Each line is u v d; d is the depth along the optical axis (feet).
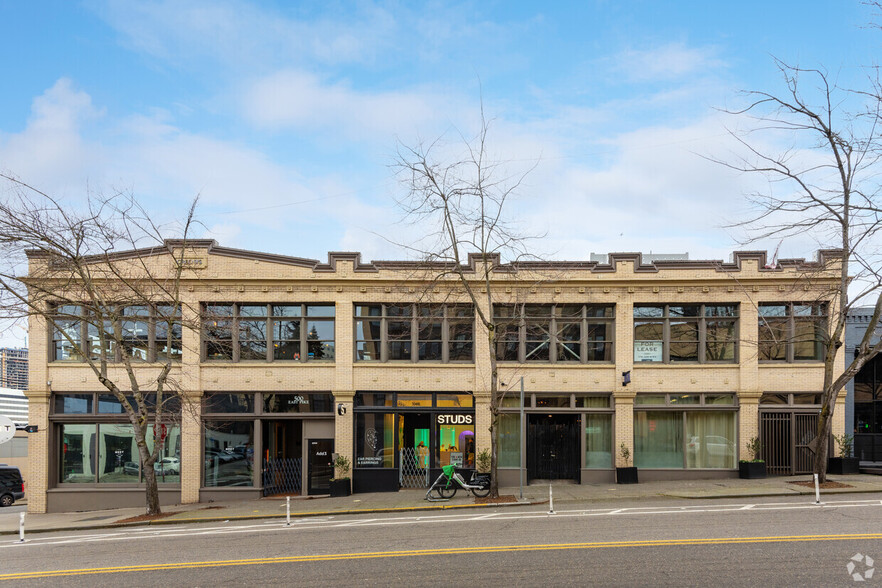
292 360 77.36
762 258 76.43
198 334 76.28
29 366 76.43
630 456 74.69
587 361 77.10
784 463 75.20
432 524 50.93
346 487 73.41
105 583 36.11
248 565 38.58
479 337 77.00
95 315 68.49
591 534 43.45
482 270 77.15
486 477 69.46
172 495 75.46
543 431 76.84
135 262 76.28
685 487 67.41
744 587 30.71
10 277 61.36
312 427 77.25
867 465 80.12
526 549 39.37
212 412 76.79
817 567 33.58
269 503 71.15
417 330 77.82
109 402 77.20
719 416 76.64
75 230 61.93
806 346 76.79
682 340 77.36
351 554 40.19
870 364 84.89
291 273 77.00
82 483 76.79
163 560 41.45
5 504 108.47
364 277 76.74
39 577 38.32
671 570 33.73
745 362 75.66
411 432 77.05
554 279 76.38
